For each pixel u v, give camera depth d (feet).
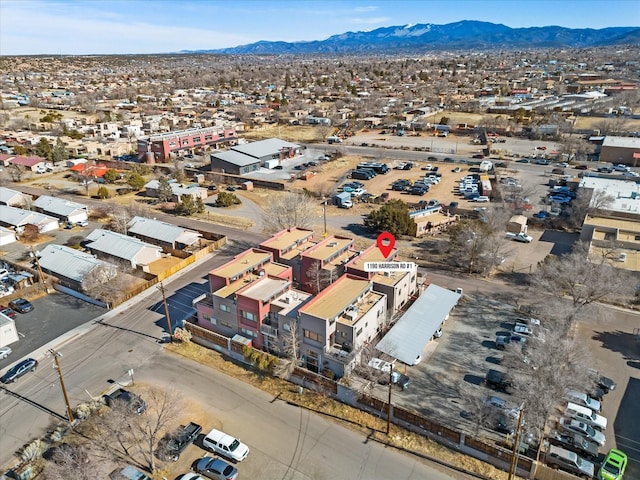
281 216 281.54
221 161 409.90
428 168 416.05
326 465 123.95
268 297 170.60
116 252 243.19
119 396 146.00
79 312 201.05
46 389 154.71
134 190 375.86
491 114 635.25
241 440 132.46
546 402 125.49
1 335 175.83
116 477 118.01
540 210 306.96
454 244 243.19
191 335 179.93
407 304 195.11
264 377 159.02
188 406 145.48
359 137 558.15
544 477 116.47
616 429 134.10
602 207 271.08
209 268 240.32
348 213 317.42
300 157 464.24
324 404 146.00
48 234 286.25
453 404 144.05
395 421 137.28
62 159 453.99
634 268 207.51
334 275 200.03
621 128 501.56
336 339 159.84
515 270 231.91
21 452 129.80
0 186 378.53
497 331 181.06
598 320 186.39
